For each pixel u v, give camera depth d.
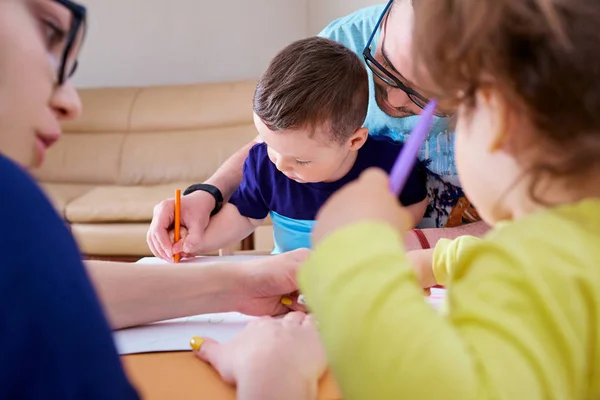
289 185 1.10
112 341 0.30
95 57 3.50
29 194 0.27
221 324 0.68
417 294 0.36
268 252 1.19
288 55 0.97
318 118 0.92
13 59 0.34
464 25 0.38
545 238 0.36
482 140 0.40
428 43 0.40
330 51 0.98
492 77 0.37
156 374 0.56
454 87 0.40
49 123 0.38
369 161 1.07
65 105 0.39
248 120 3.29
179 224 1.01
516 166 0.39
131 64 3.52
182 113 3.35
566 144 0.36
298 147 0.95
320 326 0.36
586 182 0.39
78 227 2.74
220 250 1.17
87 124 3.41
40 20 0.37
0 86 0.34
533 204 0.40
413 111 1.02
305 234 1.10
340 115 0.94
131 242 2.71
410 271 0.37
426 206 1.07
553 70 0.35
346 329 0.35
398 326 0.34
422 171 1.06
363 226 0.38
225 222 1.10
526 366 0.32
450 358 0.33
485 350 0.33
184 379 0.55
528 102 0.36
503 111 0.38
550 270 0.34
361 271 0.36
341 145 0.98
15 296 0.25
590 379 0.35
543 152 0.37
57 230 0.28
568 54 0.35
